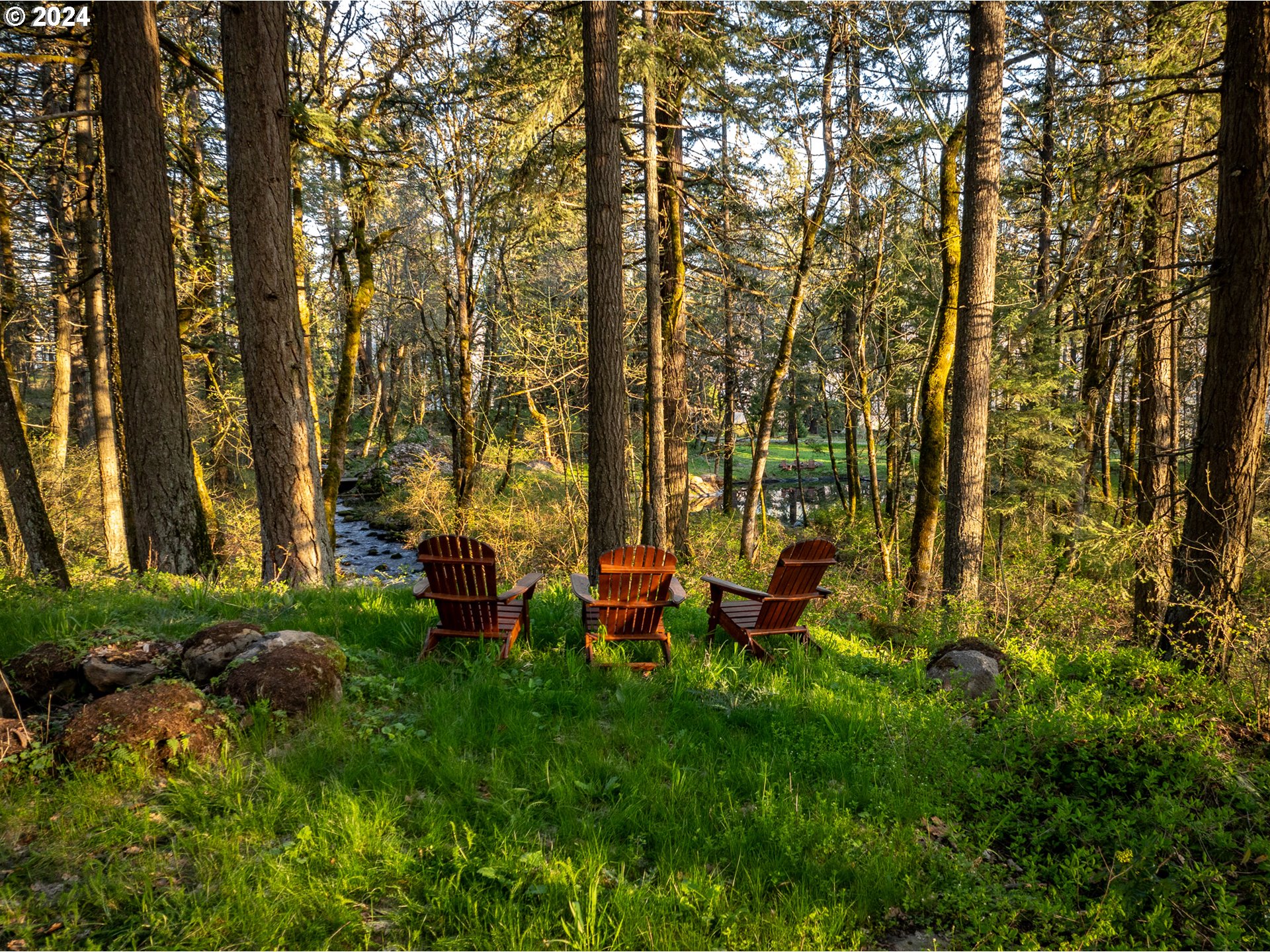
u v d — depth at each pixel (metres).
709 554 13.52
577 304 13.91
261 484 7.38
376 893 2.37
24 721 3.13
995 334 11.79
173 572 7.49
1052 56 11.90
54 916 2.16
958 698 4.66
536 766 3.20
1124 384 14.20
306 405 7.55
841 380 14.99
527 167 10.02
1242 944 2.41
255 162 7.00
